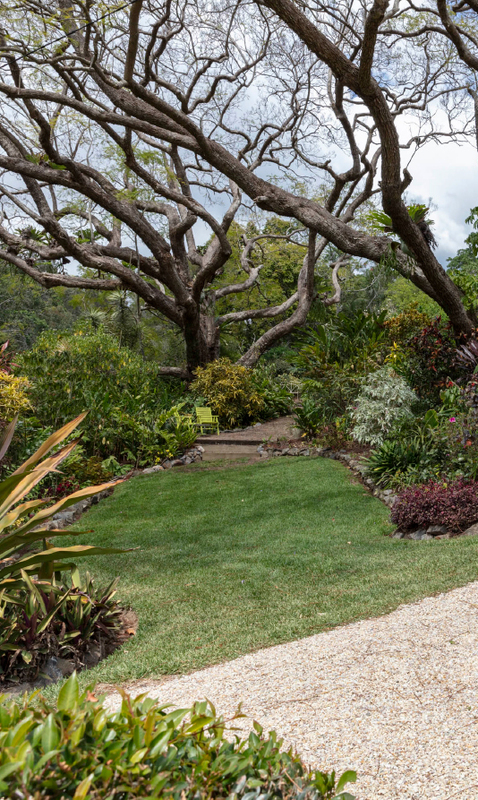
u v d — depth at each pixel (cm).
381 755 221
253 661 341
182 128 1243
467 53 1162
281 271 3200
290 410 1877
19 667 366
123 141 1409
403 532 703
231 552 664
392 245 1149
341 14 1327
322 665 314
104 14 990
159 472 1184
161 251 1770
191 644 397
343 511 827
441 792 197
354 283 3083
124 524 841
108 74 1216
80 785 95
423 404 1147
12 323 3275
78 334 1479
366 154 1675
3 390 815
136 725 116
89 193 1617
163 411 1448
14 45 1130
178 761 117
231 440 1441
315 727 246
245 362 2138
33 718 119
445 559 521
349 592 468
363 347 1445
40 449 347
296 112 1759
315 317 2108
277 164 1959
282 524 786
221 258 1773
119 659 389
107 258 1809
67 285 1820
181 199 1603
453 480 777
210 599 502
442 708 251
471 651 308
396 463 902
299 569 568
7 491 339
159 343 2569
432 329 1211
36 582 408
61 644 387
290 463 1160
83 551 364
